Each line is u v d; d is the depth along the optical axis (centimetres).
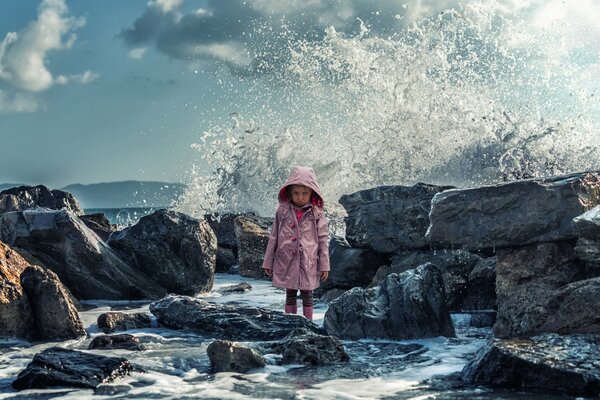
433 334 555
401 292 571
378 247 802
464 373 415
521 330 463
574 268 579
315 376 425
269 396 374
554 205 581
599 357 389
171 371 446
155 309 640
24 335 567
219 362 446
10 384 414
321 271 687
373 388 390
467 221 620
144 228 887
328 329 577
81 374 409
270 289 940
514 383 387
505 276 599
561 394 366
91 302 810
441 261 705
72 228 803
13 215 810
